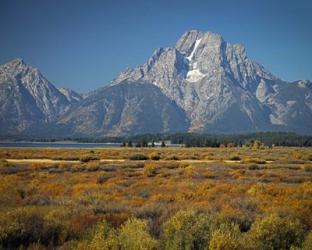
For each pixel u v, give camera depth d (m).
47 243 26.05
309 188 56.59
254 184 63.62
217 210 38.38
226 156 196.50
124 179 76.50
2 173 90.50
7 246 25.08
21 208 29.91
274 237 26.20
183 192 50.56
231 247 22.84
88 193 50.84
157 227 29.94
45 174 86.25
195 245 24.39
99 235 23.09
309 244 25.09
